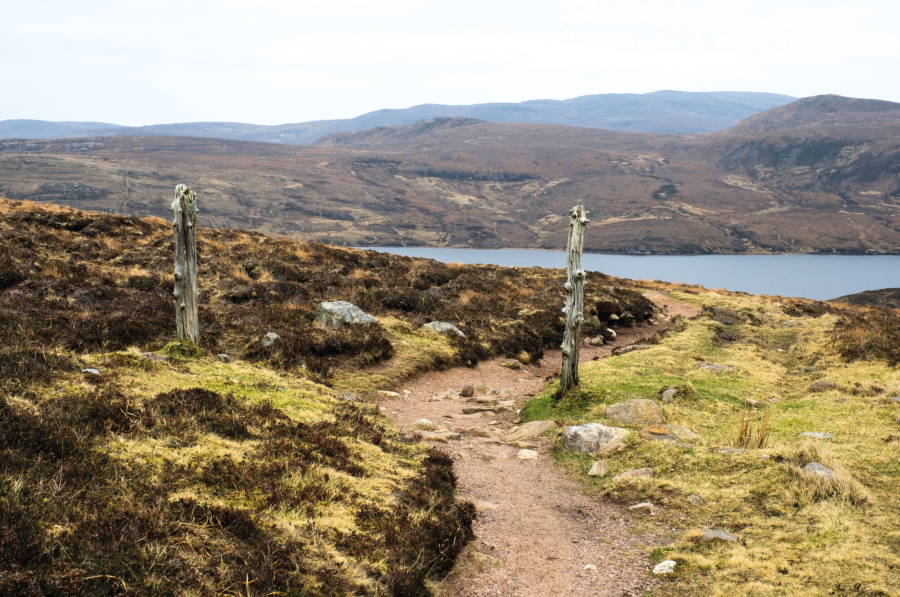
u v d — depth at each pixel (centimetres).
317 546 552
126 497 510
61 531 423
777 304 3484
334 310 1897
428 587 572
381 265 3084
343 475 757
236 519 537
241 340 1589
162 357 1110
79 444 577
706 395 1397
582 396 1400
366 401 1377
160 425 715
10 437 533
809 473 807
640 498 866
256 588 450
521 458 1104
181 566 437
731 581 602
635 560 686
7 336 1023
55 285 1702
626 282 4541
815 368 1711
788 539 675
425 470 898
